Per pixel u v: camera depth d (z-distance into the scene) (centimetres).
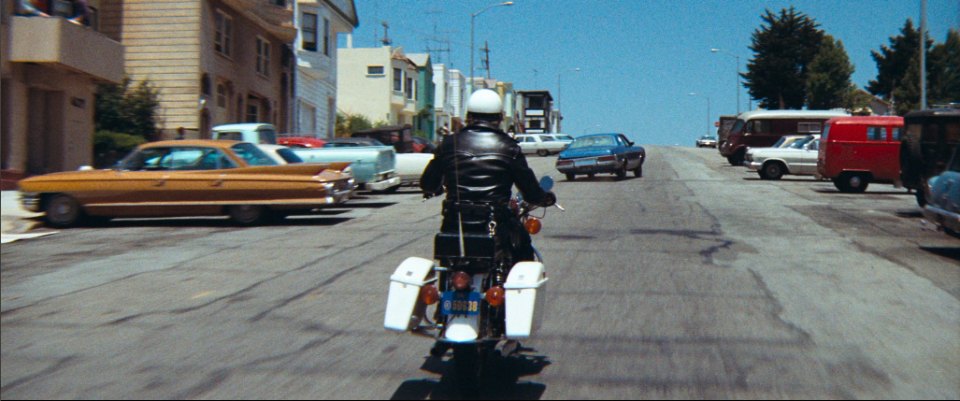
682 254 1180
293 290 927
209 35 3203
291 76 4147
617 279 986
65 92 2366
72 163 2423
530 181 588
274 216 1669
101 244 1301
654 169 3719
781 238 1356
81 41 2247
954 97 1789
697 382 596
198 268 1072
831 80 8250
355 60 6488
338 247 1256
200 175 1546
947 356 666
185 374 617
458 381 547
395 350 685
